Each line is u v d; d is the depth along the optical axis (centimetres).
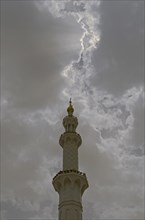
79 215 6050
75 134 7069
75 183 6375
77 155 6881
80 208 6153
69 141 7000
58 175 6431
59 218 6066
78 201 6184
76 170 6469
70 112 7681
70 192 6241
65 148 6925
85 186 6500
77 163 6769
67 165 6675
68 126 7388
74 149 6912
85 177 6494
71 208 6047
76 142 7038
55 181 6456
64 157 6825
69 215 5966
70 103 7875
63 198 6194
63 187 6341
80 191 6372
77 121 7525
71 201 6119
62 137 7081
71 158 6756
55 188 6494
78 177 6384
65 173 6397
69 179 6344
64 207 6081
